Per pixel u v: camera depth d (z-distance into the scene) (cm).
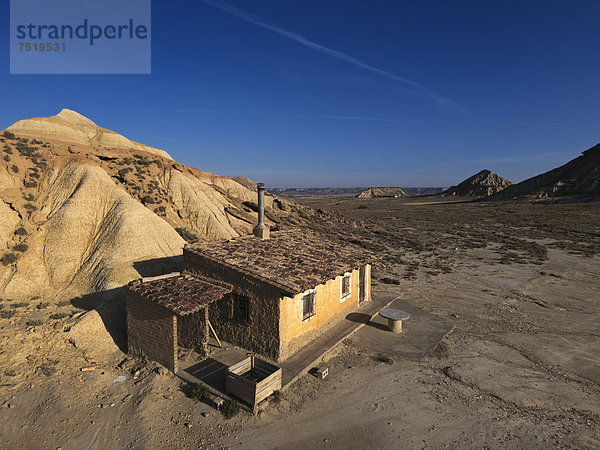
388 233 4531
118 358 1181
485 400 970
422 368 1153
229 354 1194
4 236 1858
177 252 2156
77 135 3578
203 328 1160
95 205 2217
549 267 2634
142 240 2023
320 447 789
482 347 1303
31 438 803
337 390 1018
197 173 3872
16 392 962
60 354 1161
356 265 1480
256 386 892
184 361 1138
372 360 1205
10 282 1672
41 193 2256
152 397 951
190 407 919
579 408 931
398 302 1798
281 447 788
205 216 2908
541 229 4706
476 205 9869
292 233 1873
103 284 1661
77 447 779
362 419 887
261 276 1171
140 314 1144
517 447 781
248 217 3503
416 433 832
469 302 1836
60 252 1908
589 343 1338
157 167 3123
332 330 1405
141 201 2694
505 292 2014
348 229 4731
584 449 771
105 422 861
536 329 1478
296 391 1009
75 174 2366
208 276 1319
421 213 8194
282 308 1145
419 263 2802
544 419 884
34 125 3316
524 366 1162
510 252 3244
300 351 1223
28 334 1245
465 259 2972
